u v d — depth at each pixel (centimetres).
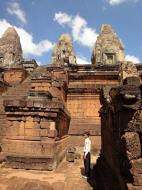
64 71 2036
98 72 2156
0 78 1997
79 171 970
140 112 498
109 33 3719
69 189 703
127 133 498
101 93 1204
